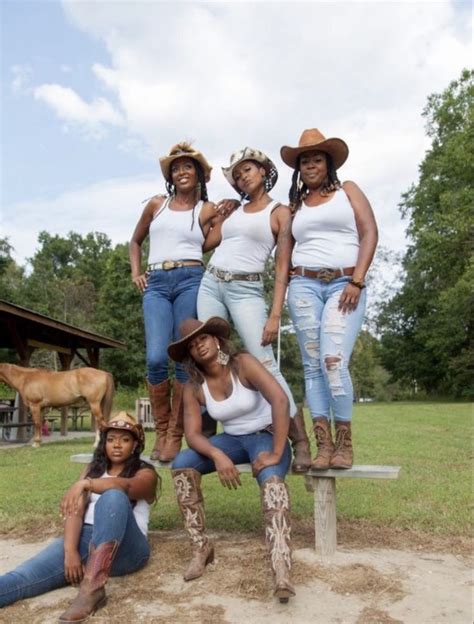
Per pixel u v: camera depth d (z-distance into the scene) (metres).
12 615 3.01
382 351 37.25
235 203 4.10
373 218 3.74
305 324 3.77
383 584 3.26
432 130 32.12
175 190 4.31
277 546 3.07
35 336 13.95
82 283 51.66
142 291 4.29
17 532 4.55
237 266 3.89
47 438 13.10
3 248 40.12
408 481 6.27
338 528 4.47
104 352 32.59
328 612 2.94
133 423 3.63
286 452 3.50
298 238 3.85
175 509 5.12
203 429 4.02
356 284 3.59
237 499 5.60
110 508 3.13
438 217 27.53
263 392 3.45
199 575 3.35
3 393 22.77
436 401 31.36
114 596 3.17
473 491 5.71
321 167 3.79
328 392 3.73
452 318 28.62
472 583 3.34
